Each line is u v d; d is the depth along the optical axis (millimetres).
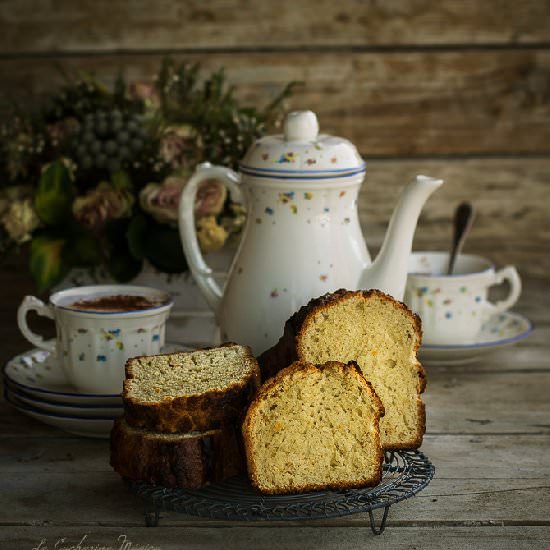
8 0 1580
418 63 1634
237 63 1616
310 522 945
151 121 1282
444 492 987
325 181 1031
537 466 1032
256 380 969
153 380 981
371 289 1015
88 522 947
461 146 1670
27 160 1312
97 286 1130
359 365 1001
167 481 933
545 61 1646
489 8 1625
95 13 1592
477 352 1229
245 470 950
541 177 1688
